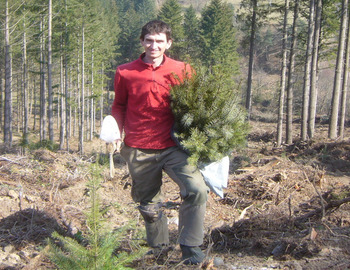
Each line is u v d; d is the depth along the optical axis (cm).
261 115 4119
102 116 5294
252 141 2969
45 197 528
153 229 356
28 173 618
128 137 331
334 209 443
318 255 323
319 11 2236
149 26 316
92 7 3294
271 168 785
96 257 257
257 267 312
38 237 408
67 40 2920
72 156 755
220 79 314
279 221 426
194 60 335
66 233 414
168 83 320
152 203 351
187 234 310
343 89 2284
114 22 5622
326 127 3369
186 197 309
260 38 5838
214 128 303
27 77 3734
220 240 407
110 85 6625
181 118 312
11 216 448
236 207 602
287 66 2458
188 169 310
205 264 309
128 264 335
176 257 347
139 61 323
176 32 4756
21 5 2592
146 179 335
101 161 739
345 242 340
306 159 1109
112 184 638
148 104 320
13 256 365
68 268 254
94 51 3672
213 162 313
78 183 596
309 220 426
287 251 342
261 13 2455
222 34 4200
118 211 527
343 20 2006
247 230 409
